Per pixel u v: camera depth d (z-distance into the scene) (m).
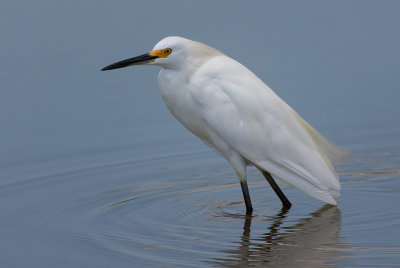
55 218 10.73
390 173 12.66
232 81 10.37
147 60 10.52
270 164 10.55
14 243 9.66
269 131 10.37
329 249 9.04
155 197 11.79
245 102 10.29
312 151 10.49
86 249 9.32
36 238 9.83
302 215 10.57
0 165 13.82
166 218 10.59
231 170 13.45
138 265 8.68
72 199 11.74
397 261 8.54
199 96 10.44
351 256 8.75
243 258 8.81
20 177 13.12
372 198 11.27
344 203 11.09
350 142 14.88
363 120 16.27
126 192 12.13
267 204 11.25
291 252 8.98
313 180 10.40
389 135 15.16
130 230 10.05
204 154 14.48
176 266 8.60
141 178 13.01
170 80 10.66
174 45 10.43
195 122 10.95
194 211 10.94
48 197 11.88
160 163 13.99
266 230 9.89
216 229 10.00
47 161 14.07
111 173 13.34
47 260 9.01
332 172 10.62
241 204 11.30
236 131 10.36
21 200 11.73
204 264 8.65
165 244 9.40
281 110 10.45
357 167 13.17
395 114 16.53
